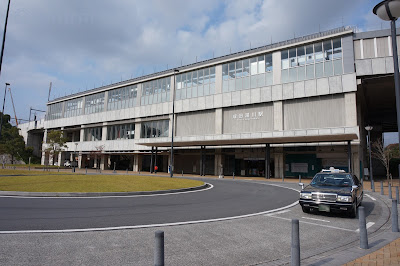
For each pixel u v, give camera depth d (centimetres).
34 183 1647
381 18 806
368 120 5275
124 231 694
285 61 3209
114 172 4119
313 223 848
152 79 4494
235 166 3691
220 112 3641
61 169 4706
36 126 6825
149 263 486
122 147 4731
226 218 888
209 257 531
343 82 2795
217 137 3606
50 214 879
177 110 4078
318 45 3012
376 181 2941
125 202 1170
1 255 498
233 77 3612
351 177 1072
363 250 573
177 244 605
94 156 5122
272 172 3438
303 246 620
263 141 2914
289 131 3070
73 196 1309
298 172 3216
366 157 4056
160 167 4612
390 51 2667
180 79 4153
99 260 493
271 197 1434
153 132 4381
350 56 2794
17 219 797
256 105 3384
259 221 856
